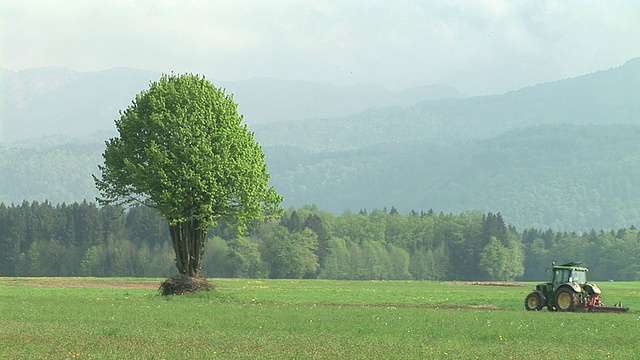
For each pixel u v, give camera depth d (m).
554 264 76.06
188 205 90.88
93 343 39.38
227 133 92.69
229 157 92.06
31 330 45.38
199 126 91.38
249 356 35.47
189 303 74.06
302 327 49.94
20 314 57.06
